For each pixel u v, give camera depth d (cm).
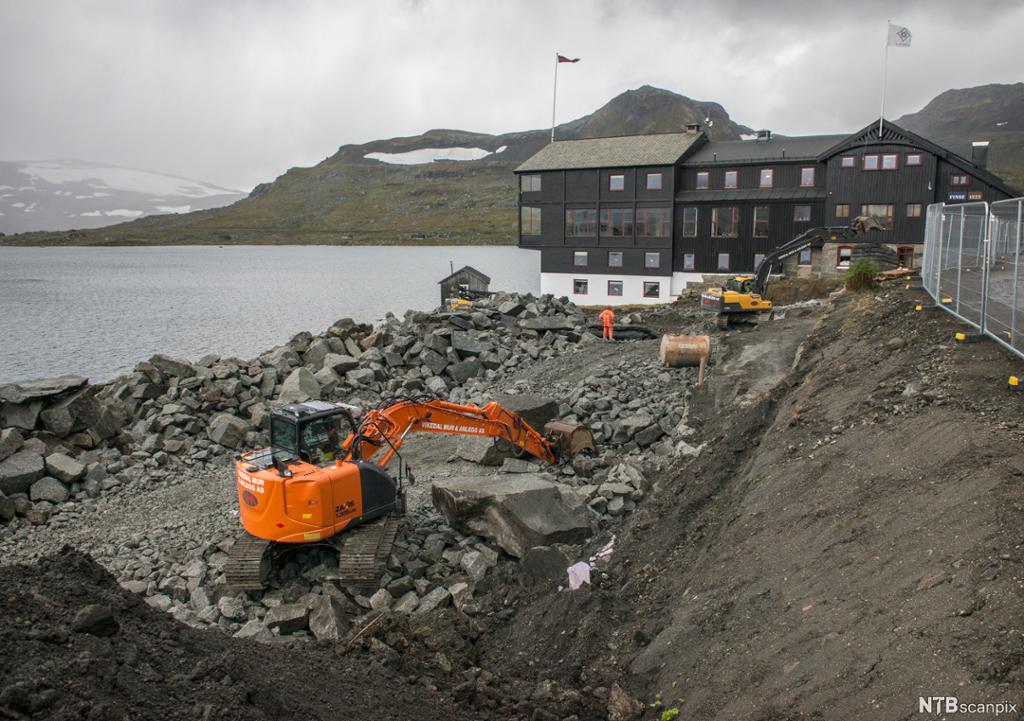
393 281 12075
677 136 6066
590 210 6041
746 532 1084
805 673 712
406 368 2981
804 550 932
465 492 1496
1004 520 757
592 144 6253
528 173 6178
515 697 920
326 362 2838
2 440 1948
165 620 823
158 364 2555
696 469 1502
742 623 868
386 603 1258
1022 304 1236
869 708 625
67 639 682
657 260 5859
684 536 1266
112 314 7488
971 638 630
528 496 1476
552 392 2519
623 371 2547
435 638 1123
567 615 1114
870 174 5078
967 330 1509
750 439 1527
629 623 1074
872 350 1600
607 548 1367
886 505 917
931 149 4909
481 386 2766
